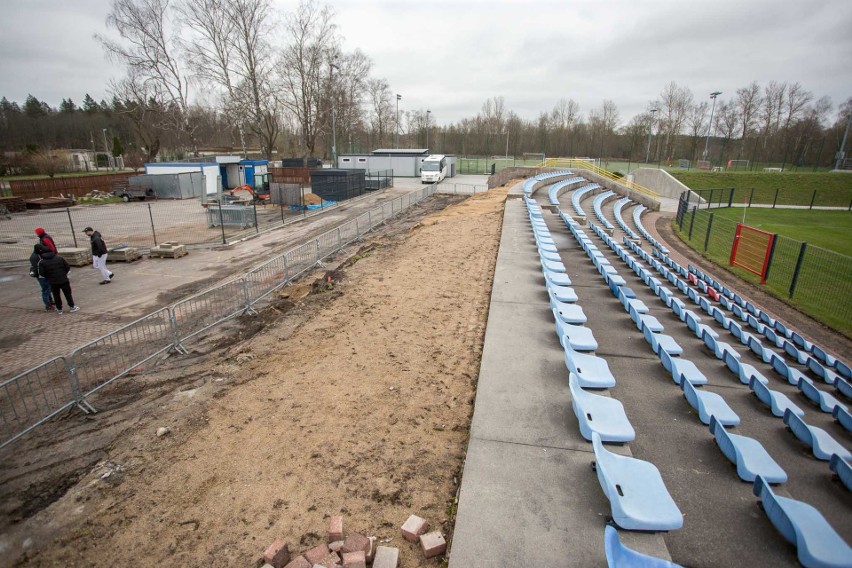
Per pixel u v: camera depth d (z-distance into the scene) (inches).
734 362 292.0
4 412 275.6
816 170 2177.7
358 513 174.6
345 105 2484.0
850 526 174.4
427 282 474.3
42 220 1010.1
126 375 313.6
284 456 210.5
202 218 1056.2
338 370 293.1
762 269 682.8
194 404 258.4
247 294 444.8
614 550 121.6
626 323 354.3
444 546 153.6
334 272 534.3
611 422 195.6
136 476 202.2
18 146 3088.1
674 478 182.4
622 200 1300.4
